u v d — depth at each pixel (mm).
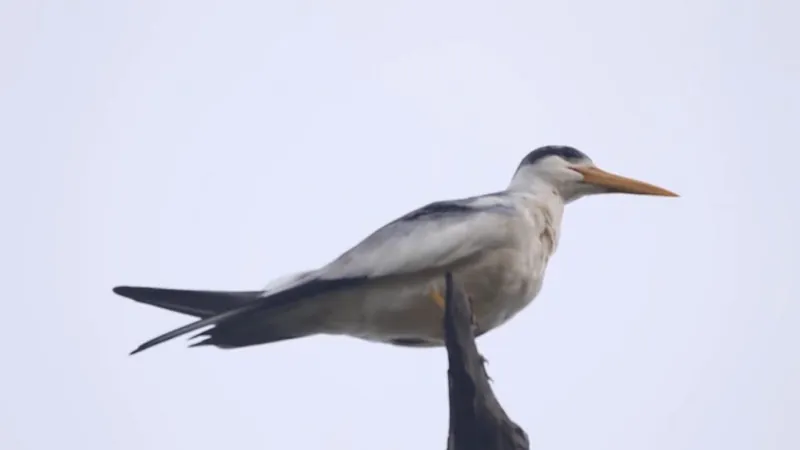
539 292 13875
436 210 13484
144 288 13359
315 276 13031
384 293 13125
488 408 9852
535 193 14531
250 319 12984
